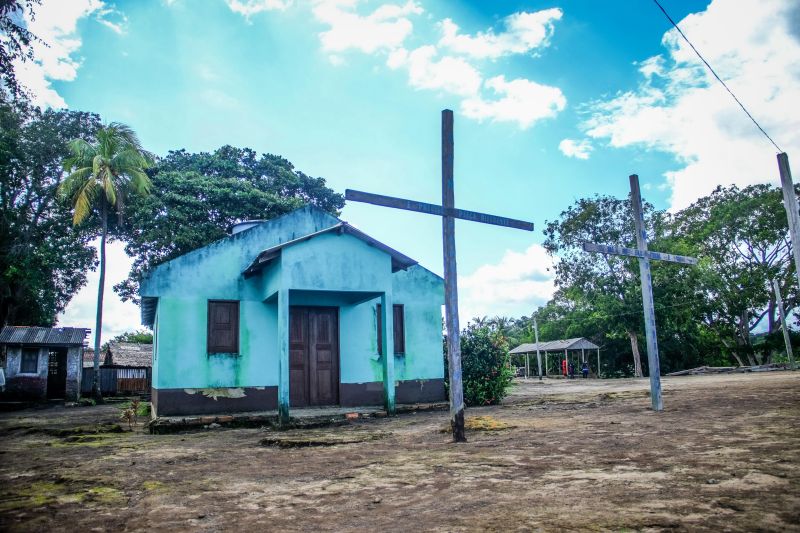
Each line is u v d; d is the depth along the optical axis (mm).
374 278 12992
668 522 3328
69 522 4191
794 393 12078
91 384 28906
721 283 37625
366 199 7508
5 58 12086
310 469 6195
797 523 3184
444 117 8453
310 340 14055
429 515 3900
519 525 3484
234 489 5238
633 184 10898
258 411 12992
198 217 24797
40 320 33062
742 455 5312
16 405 22875
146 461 7332
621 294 39281
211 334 13062
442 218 8273
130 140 24125
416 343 15500
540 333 57125
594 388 22531
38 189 29328
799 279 10695
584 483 4574
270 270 12922
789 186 10891
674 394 14219
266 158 30312
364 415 12516
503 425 9188
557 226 40594
